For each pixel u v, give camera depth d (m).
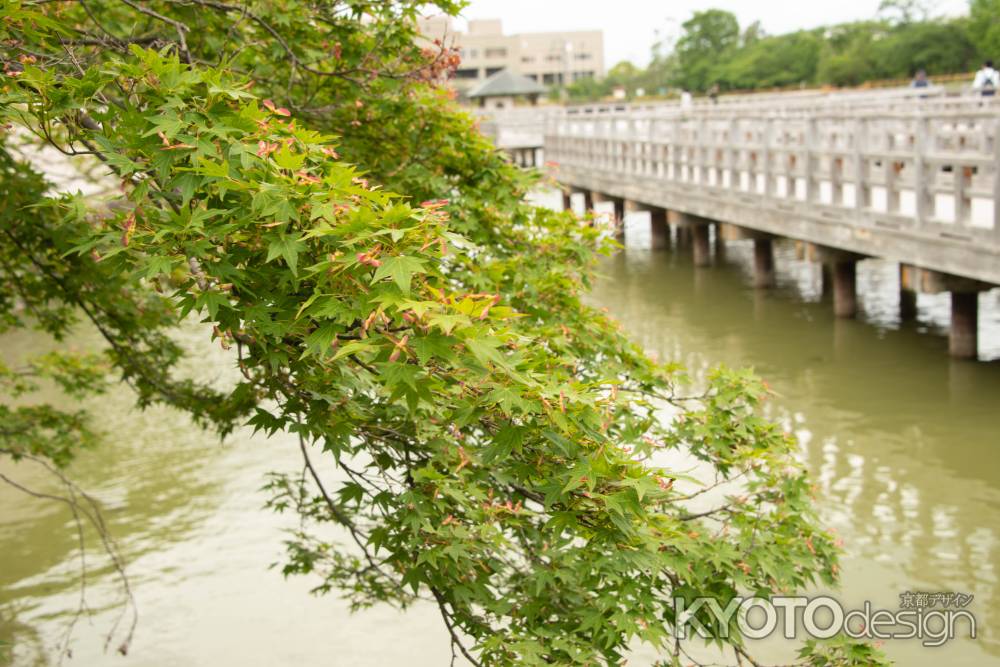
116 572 8.65
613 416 4.47
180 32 4.13
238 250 2.97
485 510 3.76
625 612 3.75
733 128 17.62
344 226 2.60
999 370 12.45
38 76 3.11
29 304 6.97
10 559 8.97
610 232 5.77
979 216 12.55
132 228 2.93
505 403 2.72
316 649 7.31
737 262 22.19
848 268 15.67
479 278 4.91
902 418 10.98
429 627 7.64
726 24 87.88
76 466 11.09
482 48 105.69
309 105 5.27
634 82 91.25
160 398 6.89
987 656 6.48
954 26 63.50
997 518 8.45
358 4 5.24
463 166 5.74
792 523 4.75
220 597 8.12
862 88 62.03
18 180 5.80
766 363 13.54
